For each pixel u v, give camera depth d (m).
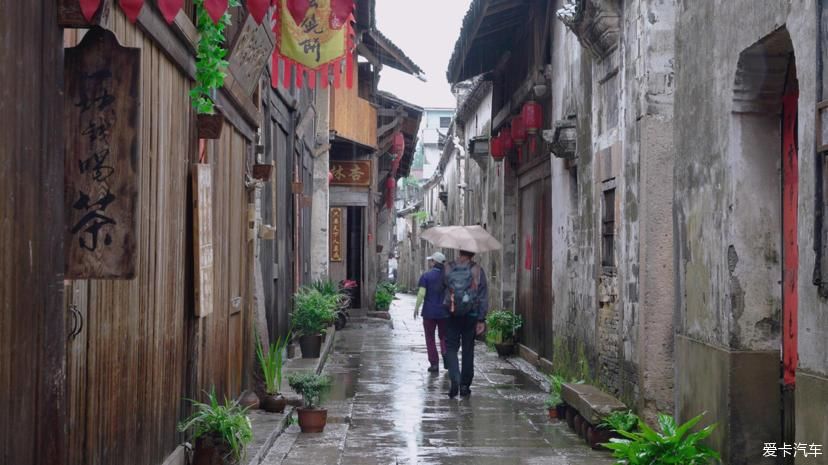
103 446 4.78
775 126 6.32
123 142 3.91
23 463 3.58
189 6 6.54
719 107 6.54
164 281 5.95
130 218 3.91
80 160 3.91
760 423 6.30
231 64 7.87
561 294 12.90
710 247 6.75
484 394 12.06
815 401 4.89
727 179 6.38
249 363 9.63
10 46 3.40
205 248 6.76
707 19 6.84
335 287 20.41
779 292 6.30
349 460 7.88
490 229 21.55
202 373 7.20
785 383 6.23
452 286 11.64
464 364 11.91
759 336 6.31
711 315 6.71
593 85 10.61
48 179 3.76
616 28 9.45
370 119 26.03
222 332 8.14
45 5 3.71
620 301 9.38
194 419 6.36
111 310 4.87
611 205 10.05
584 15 9.78
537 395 11.97
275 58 10.37
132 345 5.27
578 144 11.69
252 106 9.31
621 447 6.34
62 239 3.88
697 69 7.07
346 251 26.81
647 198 8.52
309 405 9.11
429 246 46.41
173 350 6.27
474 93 23.66
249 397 9.37
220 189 7.99
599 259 10.40
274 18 9.60
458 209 31.20
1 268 3.36
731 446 6.28
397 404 11.12
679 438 6.21
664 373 8.46
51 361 3.80
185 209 6.52
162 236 5.84
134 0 4.35
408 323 26.23
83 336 4.45
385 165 36.56
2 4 3.33
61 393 3.87
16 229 3.48
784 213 6.23
